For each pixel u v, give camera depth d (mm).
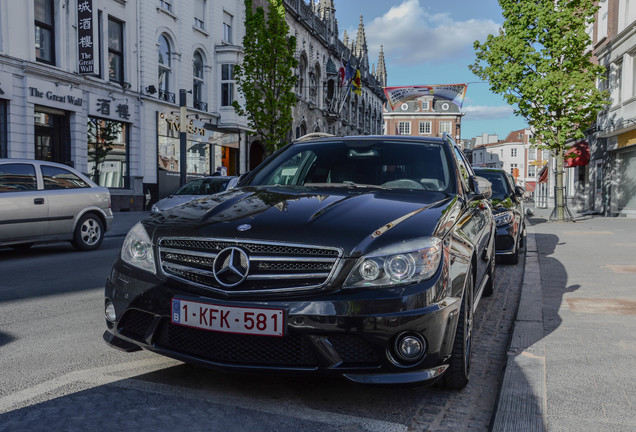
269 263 2766
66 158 19219
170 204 11258
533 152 106062
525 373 3270
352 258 2709
